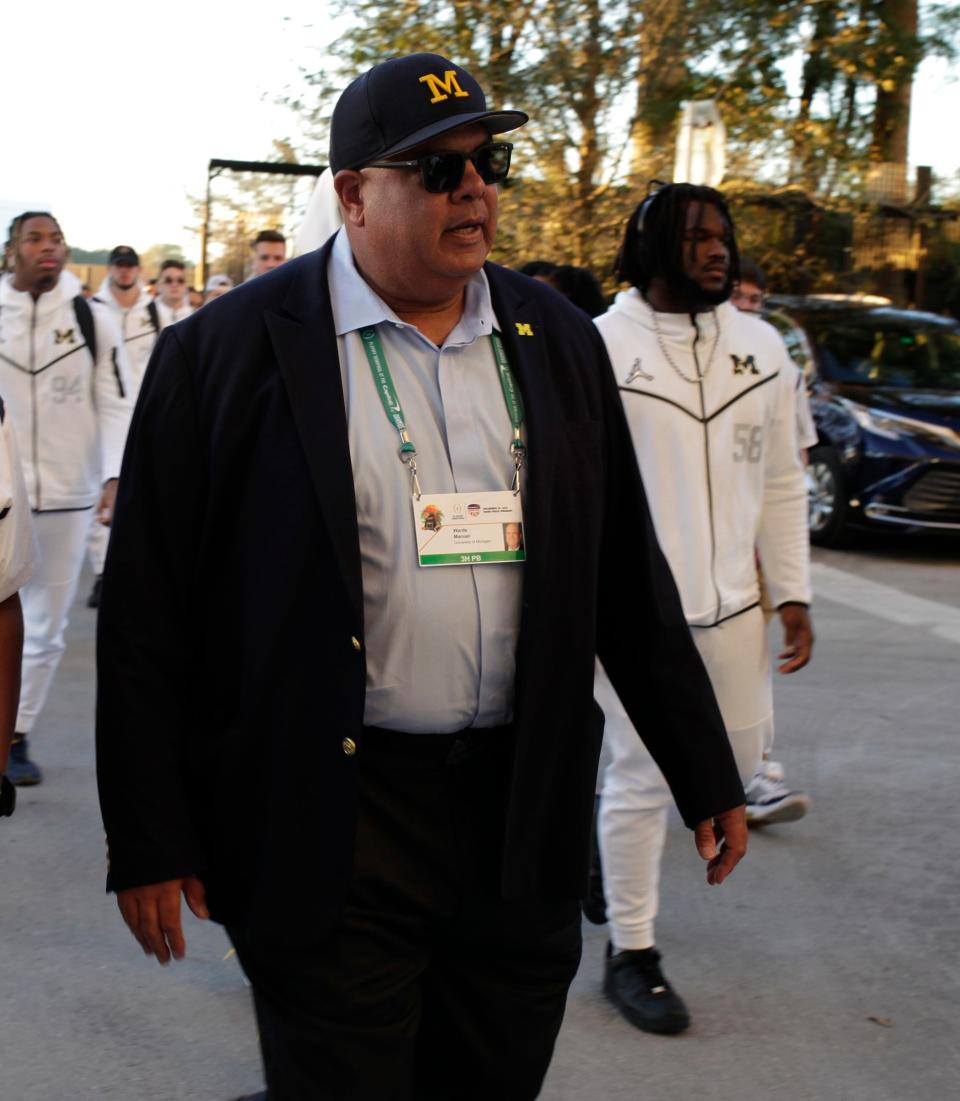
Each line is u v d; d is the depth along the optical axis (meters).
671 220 3.23
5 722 2.32
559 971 2.24
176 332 2.08
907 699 6.51
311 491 1.97
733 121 15.67
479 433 2.08
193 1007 3.55
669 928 4.05
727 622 3.35
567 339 2.19
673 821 4.92
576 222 15.05
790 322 11.48
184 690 2.11
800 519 3.60
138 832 2.03
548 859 2.17
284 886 2.01
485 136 2.04
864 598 8.84
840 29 16.09
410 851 2.11
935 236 19.03
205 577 2.07
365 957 2.07
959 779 5.42
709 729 2.26
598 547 2.15
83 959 3.80
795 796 4.75
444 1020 2.25
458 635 2.06
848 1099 3.16
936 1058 3.35
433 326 2.12
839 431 10.51
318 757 1.99
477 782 2.13
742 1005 3.59
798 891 4.32
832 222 17.80
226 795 2.06
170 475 2.04
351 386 2.06
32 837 4.66
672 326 3.31
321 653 1.98
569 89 14.46
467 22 14.25
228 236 15.55
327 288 2.10
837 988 3.69
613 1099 3.14
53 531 5.23
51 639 5.22
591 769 2.17
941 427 10.08
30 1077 3.22
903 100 17.47
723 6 14.94
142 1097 3.15
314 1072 2.08
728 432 3.34
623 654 2.29
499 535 2.07
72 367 5.32
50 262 5.24
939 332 11.41
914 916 4.16
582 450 2.14
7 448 2.29
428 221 2.00
